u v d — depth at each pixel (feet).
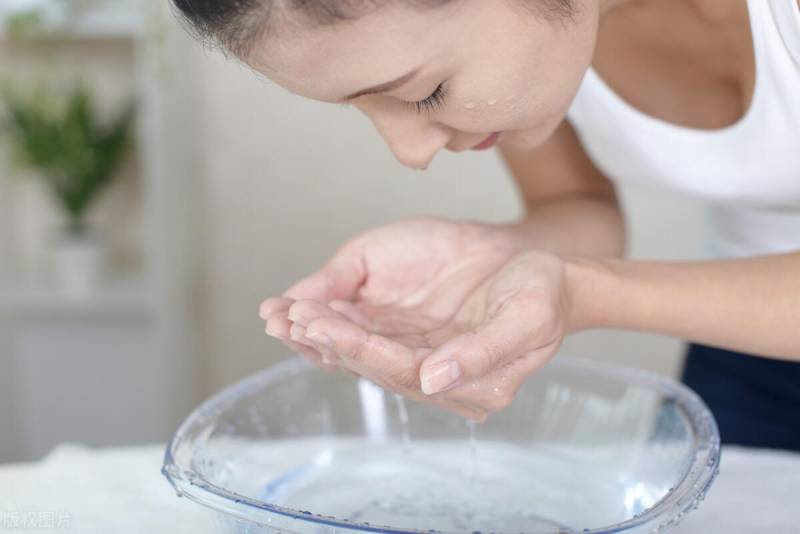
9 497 3.56
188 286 7.41
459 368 2.83
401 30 2.73
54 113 6.97
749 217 4.17
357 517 3.26
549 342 3.02
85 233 7.39
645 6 3.65
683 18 3.63
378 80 2.80
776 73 3.38
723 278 3.25
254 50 2.80
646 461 3.44
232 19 2.74
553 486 3.43
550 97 3.01
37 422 7.32
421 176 7.20
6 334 7.11
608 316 3.25
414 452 3.58
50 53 7.36
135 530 3.39
